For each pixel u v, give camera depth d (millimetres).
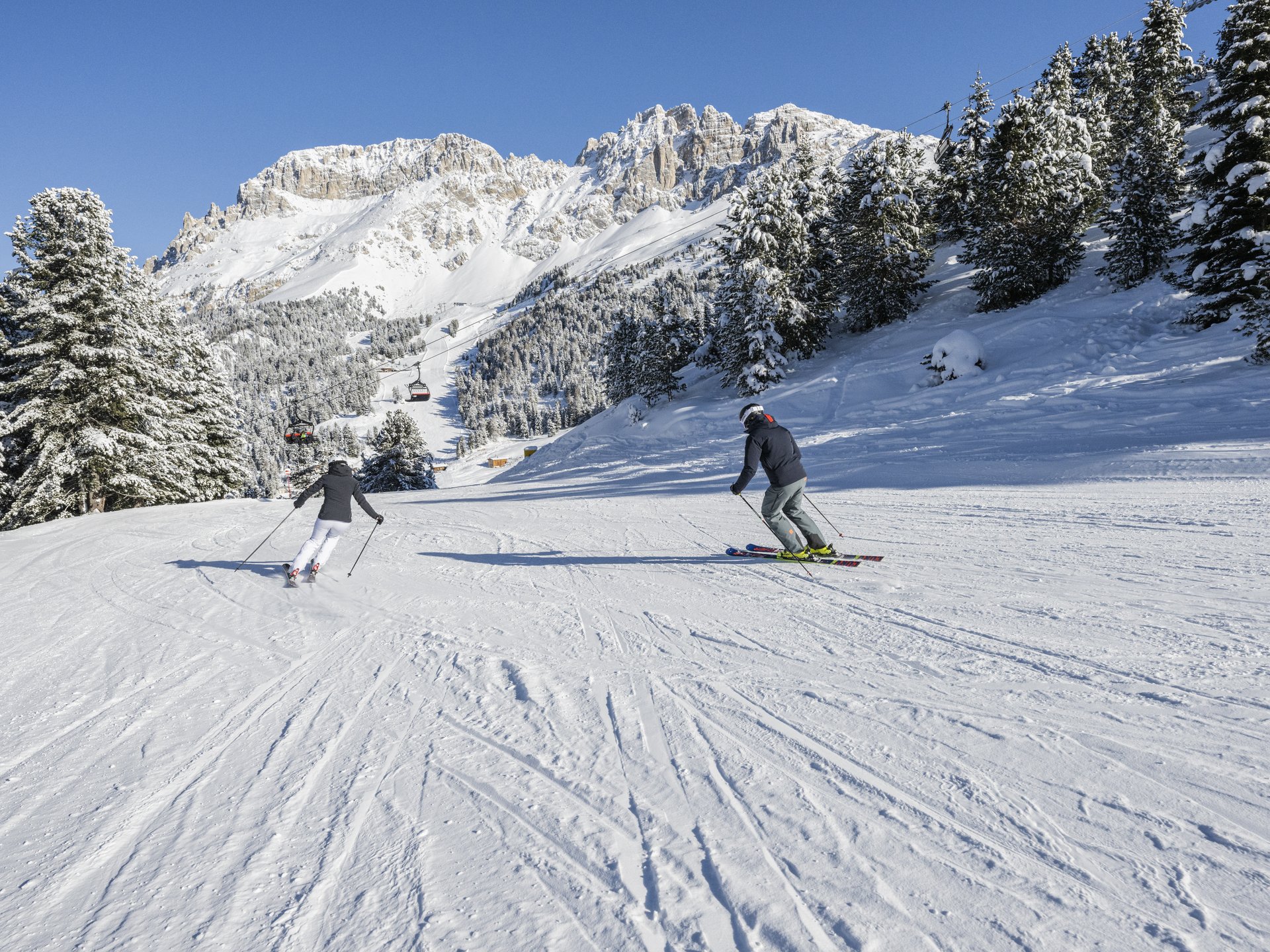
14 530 17312
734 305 36406
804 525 6344
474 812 2533
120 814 2732
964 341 24500
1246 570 4758
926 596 4887
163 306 30297
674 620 4879
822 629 4379
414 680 4082
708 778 2641
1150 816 2148
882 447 16500
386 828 2465
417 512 14695
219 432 32844
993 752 2637
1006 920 1769
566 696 3592
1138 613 4086
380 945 1854
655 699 3453
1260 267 19422
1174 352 19156
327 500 7426
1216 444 9906
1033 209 31812
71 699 4258
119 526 15375
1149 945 1636
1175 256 28672
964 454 13320
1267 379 14156
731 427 28656
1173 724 2717
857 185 37406
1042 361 22797
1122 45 56219
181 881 2234
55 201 23312
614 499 13586
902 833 2186
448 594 6367
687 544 7969
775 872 2049
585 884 2066
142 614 6559
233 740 3416
